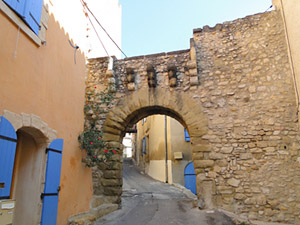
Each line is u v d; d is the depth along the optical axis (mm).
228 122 5316
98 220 4695
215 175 5051
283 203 4605
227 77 5605
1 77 2934
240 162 5020
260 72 5441
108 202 5535
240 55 5672
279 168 4805
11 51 3139
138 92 6031
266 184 4781
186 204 5930
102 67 6414
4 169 2836
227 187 4938
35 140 3840
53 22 4348
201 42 6004
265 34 5656
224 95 5504
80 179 5059
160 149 12883
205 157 5211
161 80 6012
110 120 5945
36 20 3697
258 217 4633
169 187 9992
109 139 5844
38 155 3785
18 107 3213
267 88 5305
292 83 5176
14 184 3691
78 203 4809
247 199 4773
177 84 5875
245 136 5145
